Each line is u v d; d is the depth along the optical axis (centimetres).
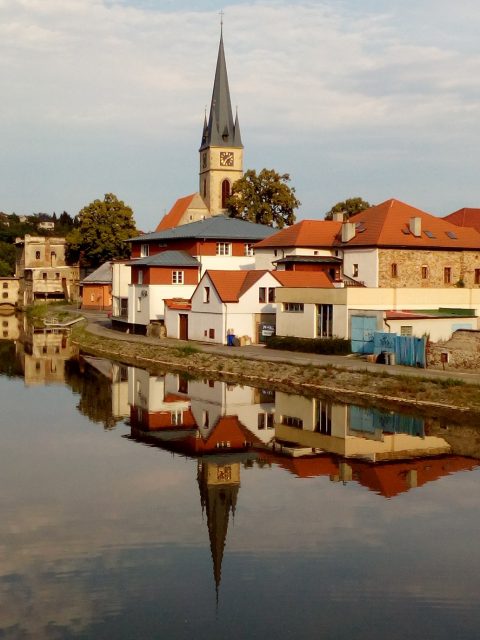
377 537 2369
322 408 4356
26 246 14125
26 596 1967
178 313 7344
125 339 7431
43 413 4325
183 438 3694
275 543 2320
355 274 7588
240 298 6644
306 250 7869
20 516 2555
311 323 6034
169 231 9250
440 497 2759
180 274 7938
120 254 13162
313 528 2444
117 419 4147
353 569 2130
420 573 2106
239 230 8812
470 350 4753
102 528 2439
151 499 2744
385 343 5281
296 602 1938
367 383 4731
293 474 3061
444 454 3347
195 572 2111
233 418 4131
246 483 2933
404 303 6047
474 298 6469
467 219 9344
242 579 2067
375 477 3008
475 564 2166
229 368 5691
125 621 1838
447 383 4366
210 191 16788
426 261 7562
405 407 4322
